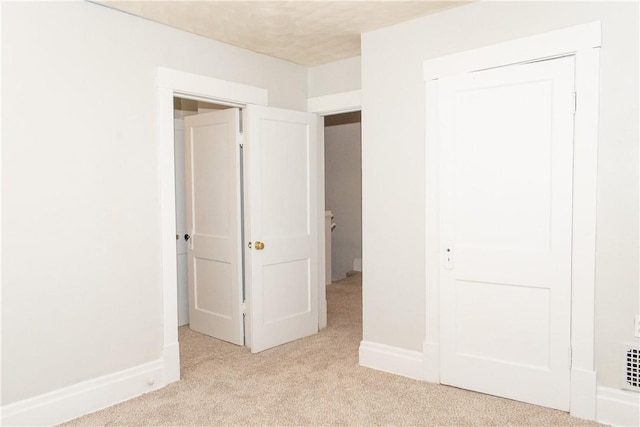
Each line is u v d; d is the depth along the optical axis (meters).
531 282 2.57
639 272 2.26
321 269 4.23
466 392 2.78
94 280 2.63
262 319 3.58
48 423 2.43
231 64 3.40
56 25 2.45
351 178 7.22
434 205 2.89
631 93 2.25
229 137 3.67
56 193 2.47
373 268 3.21
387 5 2.71
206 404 2.67
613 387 2.35
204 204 3.94
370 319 3.24
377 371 3.15
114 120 2.71
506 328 2.67
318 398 2.72
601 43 2.31
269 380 3.00
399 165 3.05
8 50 2.28
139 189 2.84
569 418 2.43
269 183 3.63
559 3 2.42
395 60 3.04
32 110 2.37
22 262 2.35
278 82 3.79
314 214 4.02
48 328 2.45
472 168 2.75
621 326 2.32
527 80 2.54
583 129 2.38
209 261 3.93
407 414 2.50
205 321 4.00
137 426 2.42
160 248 2.96
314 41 3.34
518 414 2.48
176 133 4.28
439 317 2.90
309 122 3.96
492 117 2.67
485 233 2.72
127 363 2.79
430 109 2.88
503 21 2.60
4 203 2.28
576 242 2.42
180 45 3.06
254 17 2.86
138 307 2.84
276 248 3.68
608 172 2.32
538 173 2.54
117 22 2.72
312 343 3.78
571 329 2.46
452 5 2.72
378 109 3.14
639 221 2.25
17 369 2.34
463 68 2.75
